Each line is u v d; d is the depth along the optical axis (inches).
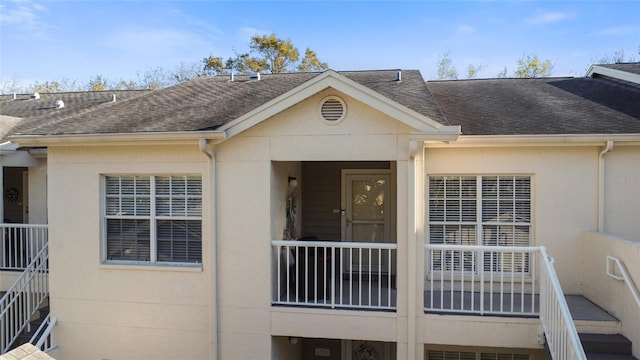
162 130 263.6
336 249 366.6
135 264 279.1
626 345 215.6
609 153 273.3
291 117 260.2
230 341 267.3
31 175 400.2
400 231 250.4
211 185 266.7
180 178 279.1
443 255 254.7
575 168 276.2
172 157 274.1
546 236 279.4
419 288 249.0
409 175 248.8
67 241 284.2
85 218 282.8
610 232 273.6
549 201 279.0
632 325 214.5
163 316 275.0
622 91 347.6
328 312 256.8
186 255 278.8
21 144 277.7
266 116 254.1
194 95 362.0
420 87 339.0
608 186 273.6
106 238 285.9
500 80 420.8
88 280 282.0
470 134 269.7
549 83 396.8
